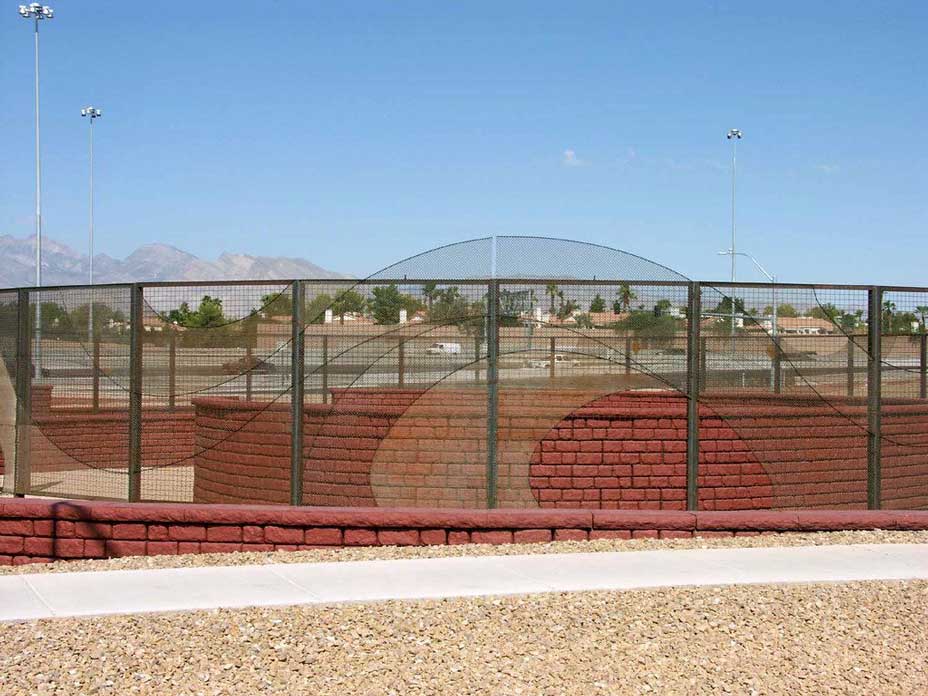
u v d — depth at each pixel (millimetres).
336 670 6312
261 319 11125
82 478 11844
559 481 10812
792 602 7773
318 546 9633
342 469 10852
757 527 10172
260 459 11117
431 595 7719
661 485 11023
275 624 7039
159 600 7590
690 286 10953
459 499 10711
